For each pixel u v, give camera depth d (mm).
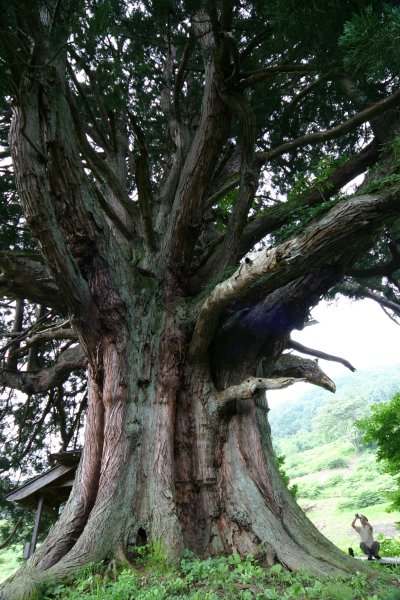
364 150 8859
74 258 7141
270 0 5617
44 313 13023
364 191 5723
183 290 8336
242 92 7012
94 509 6211
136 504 6316
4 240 10000
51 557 5918
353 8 4887
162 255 8422
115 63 8047
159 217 9258
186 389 7547
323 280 7707
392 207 5488
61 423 13727
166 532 5914
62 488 8984
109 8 5898
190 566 5387
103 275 7523
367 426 12094
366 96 8008
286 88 10094
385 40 3248
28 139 5594
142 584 5008
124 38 8133
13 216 9961
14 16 4832
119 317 7527
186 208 8094
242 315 7996
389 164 7074
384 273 11664
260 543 6004
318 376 8305
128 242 9000
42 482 8664
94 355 7523
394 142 6074
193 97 10867
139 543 6004
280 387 6746
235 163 10805
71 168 6785
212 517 6531
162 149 11344
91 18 5914
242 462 6969
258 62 8797
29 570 5691
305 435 81250
